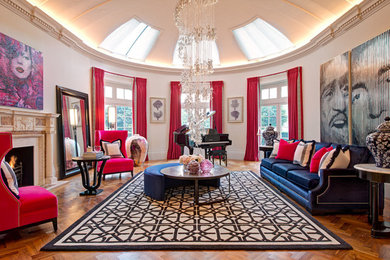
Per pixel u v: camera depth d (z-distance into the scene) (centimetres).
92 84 575
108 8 495
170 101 741
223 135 602
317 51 509
